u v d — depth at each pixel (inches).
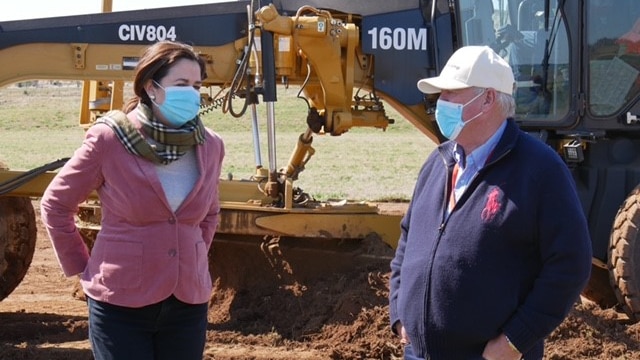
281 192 274.1
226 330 261.1
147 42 280.4
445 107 134.8
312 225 269.4
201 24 280.5
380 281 254.2
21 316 277.9
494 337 131.7
